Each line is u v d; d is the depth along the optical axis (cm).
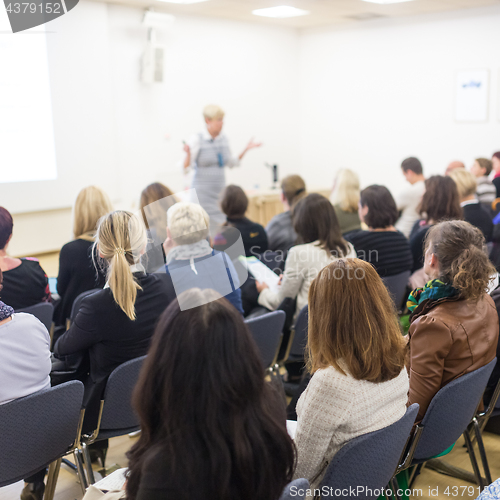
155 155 702
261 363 98
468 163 739
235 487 93
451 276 169
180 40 707
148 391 96
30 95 561
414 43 756
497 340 189
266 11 709
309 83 873
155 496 91
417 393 167
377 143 820
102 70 620
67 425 166
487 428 251
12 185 561
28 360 159
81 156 613
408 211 469
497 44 689
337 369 128
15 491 214
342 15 743
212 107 577
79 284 253
